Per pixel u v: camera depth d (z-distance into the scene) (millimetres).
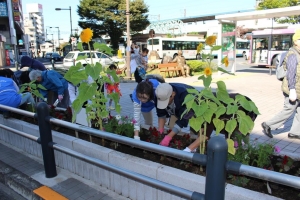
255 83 10945
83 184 3119
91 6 37594
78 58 3078
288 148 4176
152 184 2119
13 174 3393
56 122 2973
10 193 3307
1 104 4199
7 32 38031
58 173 3410
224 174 1634
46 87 5273
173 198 2416
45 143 3150
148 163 2629
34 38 93250
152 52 23734
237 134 2746
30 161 3840
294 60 4035
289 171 2494
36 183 3156
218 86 2541
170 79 13438
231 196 2109
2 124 4273
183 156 1872
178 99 2896
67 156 3424
